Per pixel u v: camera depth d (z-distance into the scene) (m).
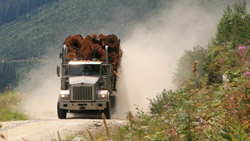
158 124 17.66
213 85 22.03
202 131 12.67
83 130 21.77
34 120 28.09
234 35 31.11
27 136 21.09
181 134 13.03
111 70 33.81
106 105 31.97
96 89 31.98
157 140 13.88
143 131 16.23
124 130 18.00
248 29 30.97
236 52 24.52
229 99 14.38
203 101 18.12
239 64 20.64
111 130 21.27
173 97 19.05
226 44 30.86
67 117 34.03
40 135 20.94
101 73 33.72
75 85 31.61
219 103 15.61
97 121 24.77
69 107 31.61
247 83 14.75
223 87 18.23
